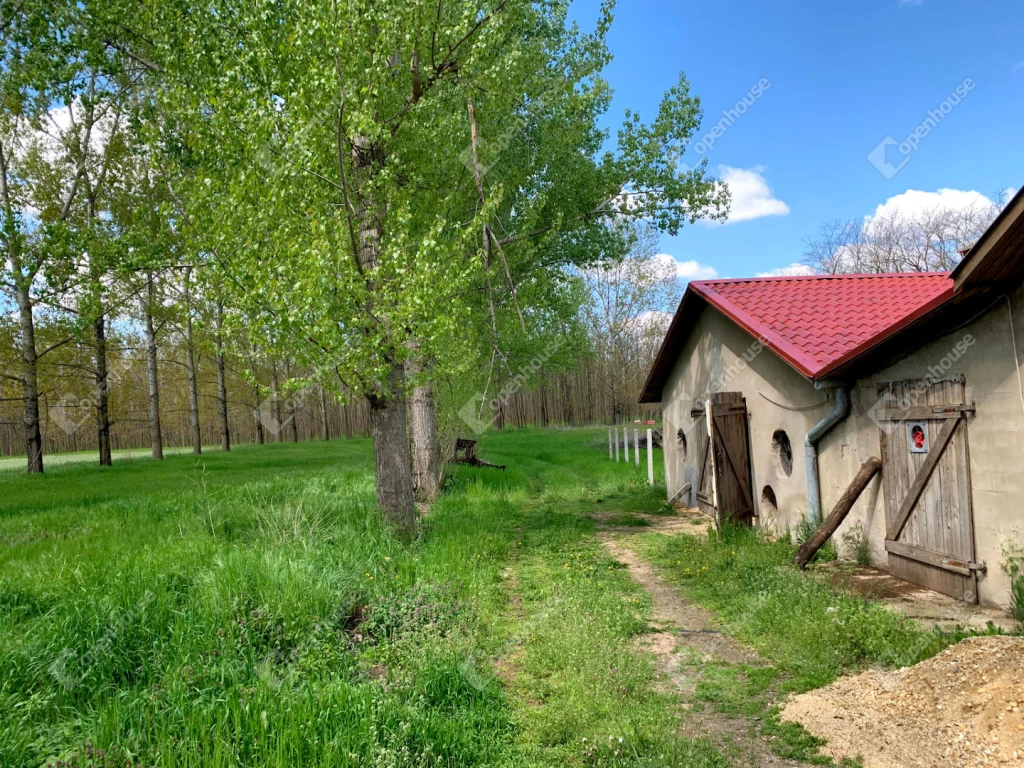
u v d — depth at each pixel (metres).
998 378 5.78
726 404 10.45
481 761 3.71
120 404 26.36
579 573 7.85
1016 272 5.42
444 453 15.89
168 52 10.20
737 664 5.20
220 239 8.24
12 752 3.53
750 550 8.41
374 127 8.27
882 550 7.54
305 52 8.42
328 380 8.37
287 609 5.60
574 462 22.94
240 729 3.74
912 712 3.97
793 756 3.76
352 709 4.00
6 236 14.87
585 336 22.30
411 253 9.45
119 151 20.20
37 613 5.68
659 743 3.83
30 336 20.52
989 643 4.41
